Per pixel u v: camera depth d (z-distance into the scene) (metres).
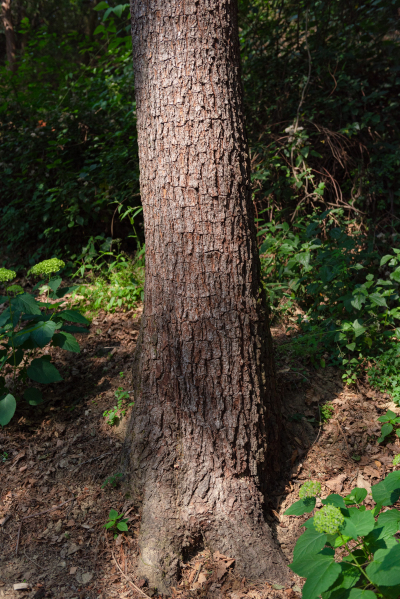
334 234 3.63
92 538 2.38
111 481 2.57
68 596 2.14
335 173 4.87
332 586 1.58
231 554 2.24
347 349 3.33
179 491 2.38
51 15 12.27
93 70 6.75
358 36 5.08
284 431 2.81
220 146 2.21
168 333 2.36
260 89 5.27
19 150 5.72
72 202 5.05
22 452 2.87
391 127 4.95
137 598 2.12
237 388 2.33
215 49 2.17
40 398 2.93
